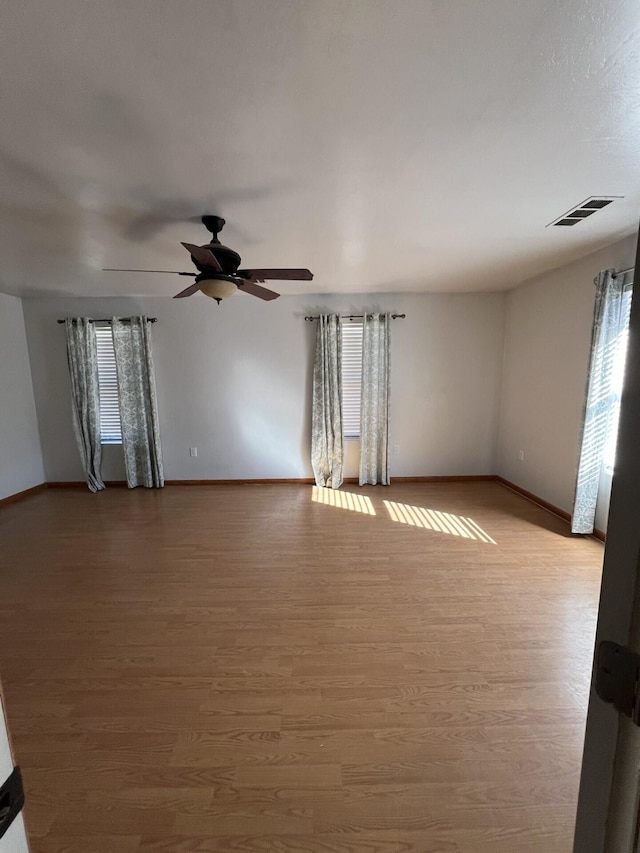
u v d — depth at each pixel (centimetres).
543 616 245
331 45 126
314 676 198
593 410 336
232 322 509
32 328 508
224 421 528
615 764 51
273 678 197
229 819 137
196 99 149
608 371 329
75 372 503
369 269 389
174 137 171
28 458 506
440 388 520
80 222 259
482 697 185
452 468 533
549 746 161
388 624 238
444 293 504
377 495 483
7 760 57
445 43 126
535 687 191
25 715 178
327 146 180
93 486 517
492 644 220
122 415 512
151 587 282
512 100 152
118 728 171
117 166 193
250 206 239
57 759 158
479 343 512
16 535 376
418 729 169
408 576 292
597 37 124
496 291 502
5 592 279
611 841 52
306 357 515
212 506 451
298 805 140
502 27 121
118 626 239
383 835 132
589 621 240
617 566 52
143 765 155
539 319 430
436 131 171
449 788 146
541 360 429
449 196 231
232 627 237
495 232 291
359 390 519
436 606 255
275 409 525
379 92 147
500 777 149
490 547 338
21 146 176
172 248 311
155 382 516
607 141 179
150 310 507
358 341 510
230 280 258
